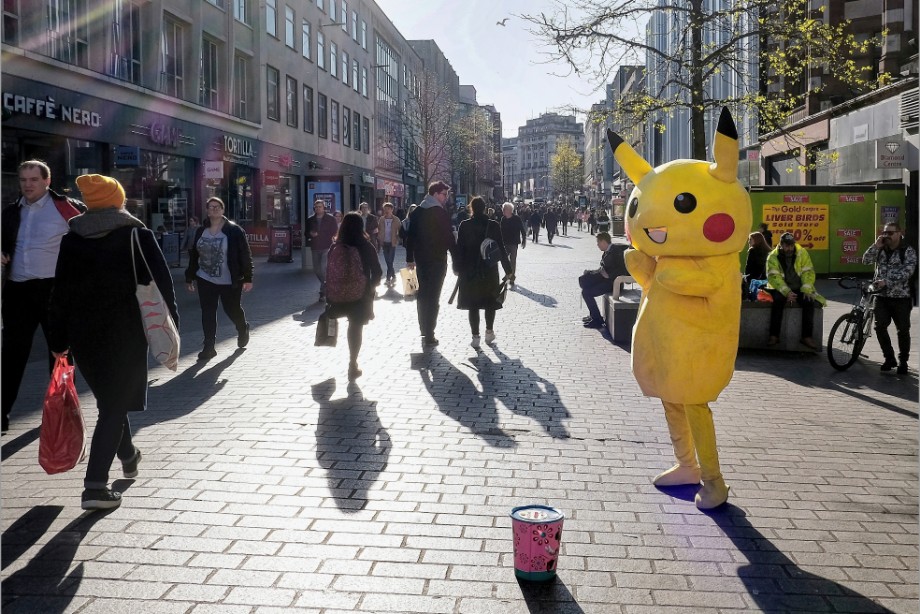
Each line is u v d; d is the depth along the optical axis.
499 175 154.62
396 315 13.76
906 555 4.20
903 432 6.65
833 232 20.78
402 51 68.81
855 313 9.34
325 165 45.25
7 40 18.53
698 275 4.71
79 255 4.75
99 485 4.65
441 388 8.05
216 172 25.45
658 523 4.60
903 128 19.98
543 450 5.96
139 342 4.81
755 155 28.50
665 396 4.90
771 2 17.23
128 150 22.66
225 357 9.73
